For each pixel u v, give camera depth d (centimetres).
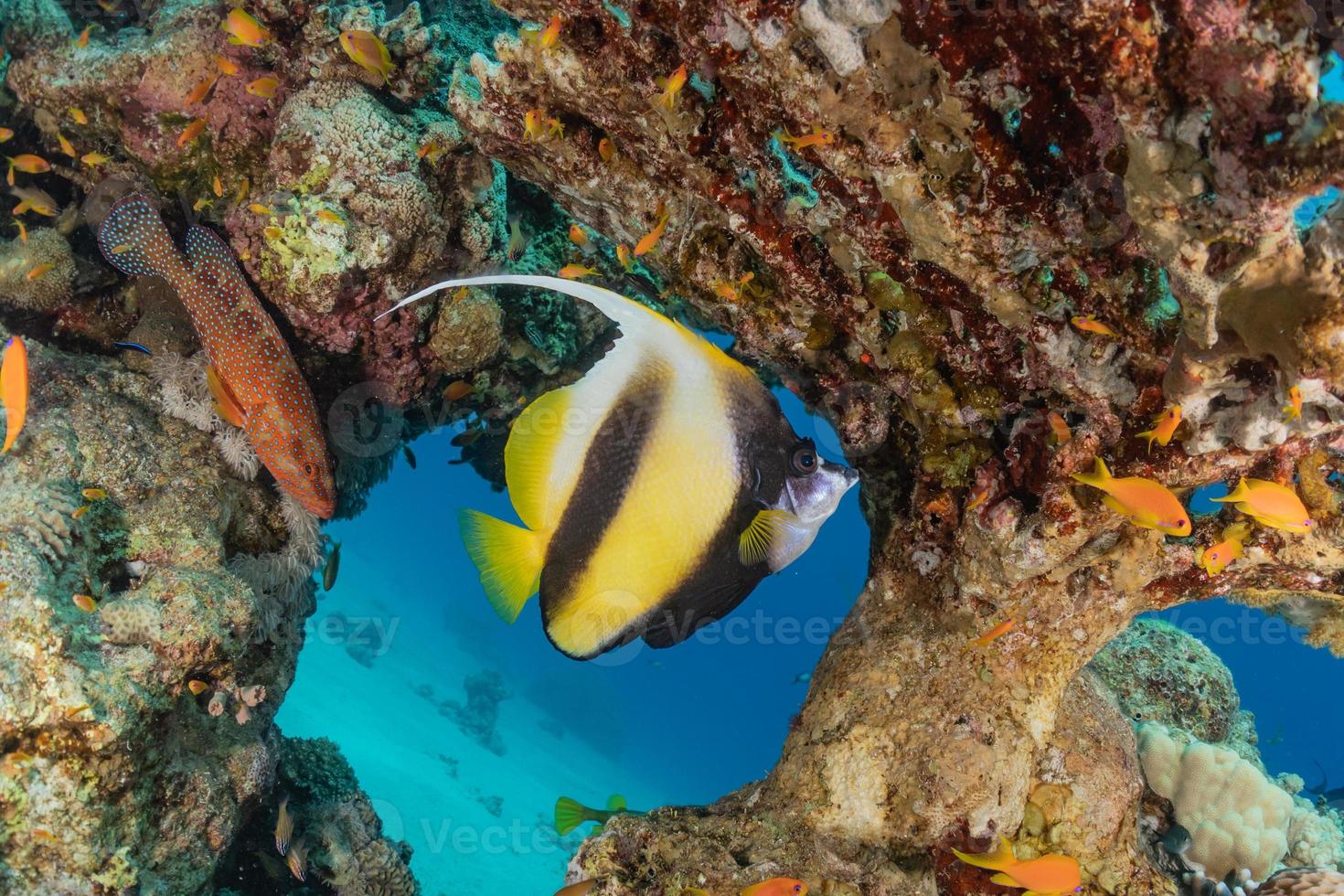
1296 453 49
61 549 71
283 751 115
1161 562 56
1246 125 34
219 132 92
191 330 92
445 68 102
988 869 57
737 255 62
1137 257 44
